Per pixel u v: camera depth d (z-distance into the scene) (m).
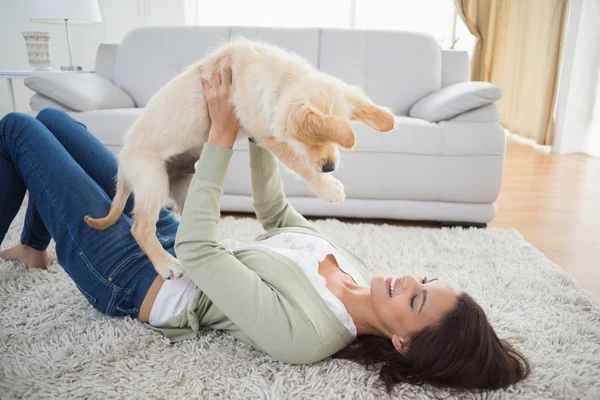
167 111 1.23
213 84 1.15
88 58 4.80
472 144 2.44
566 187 3.43
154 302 1.22
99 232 1.22
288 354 1.05
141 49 3.13
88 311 1.37
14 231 2.11
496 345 1.05
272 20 5.52
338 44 3.12
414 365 1.07
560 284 1.72
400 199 2.55
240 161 2.53
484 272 1.82
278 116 1.01
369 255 1.97
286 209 1.46
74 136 1.46
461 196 2.51
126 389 1.04
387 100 3.08
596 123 4.52
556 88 4.78
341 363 1.15
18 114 1.27
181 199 1.55
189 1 5.29
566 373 1.15
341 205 2.56
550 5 4.79
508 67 5.66
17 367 1.09
